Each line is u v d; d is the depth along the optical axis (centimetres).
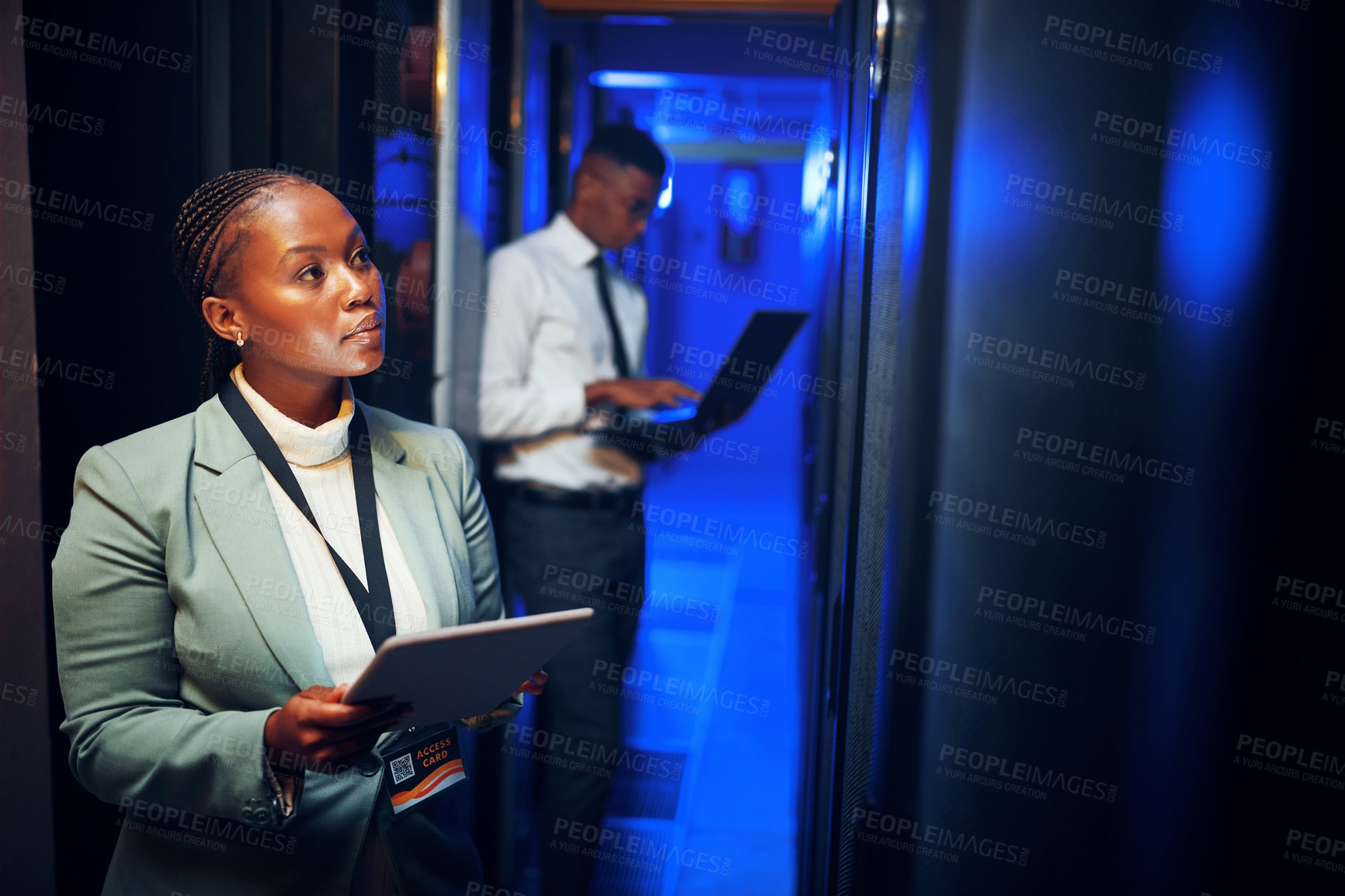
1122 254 141
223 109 168
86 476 102
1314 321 139
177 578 100
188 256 106
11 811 157
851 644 151
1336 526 140
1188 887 147
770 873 238
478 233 210
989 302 143
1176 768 146
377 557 111
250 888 103
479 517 130
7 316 151
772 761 299
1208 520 143
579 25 320
